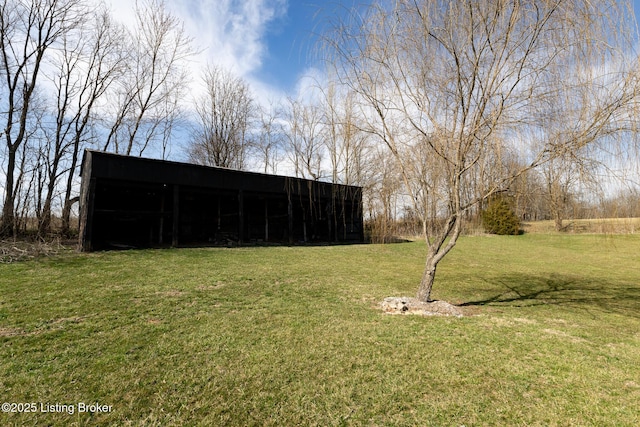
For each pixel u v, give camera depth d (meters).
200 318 4.66
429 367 3.17
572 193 4.30
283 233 19.73
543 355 3.53
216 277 7.73
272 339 3.88
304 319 4.71
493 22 4.41
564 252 16.78
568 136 4.02
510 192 4.78
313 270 9.45
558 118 4.09
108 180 11.70
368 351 3.55
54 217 16.92
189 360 3.26
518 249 17.80
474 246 18.95
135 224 14.99
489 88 4.55
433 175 5.16
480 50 4.58
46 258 9.35
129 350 3.47
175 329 4.17
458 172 4.95
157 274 7.79
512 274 10.31
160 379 2.88
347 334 4.08
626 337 4.23
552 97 4.11
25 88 16.42
